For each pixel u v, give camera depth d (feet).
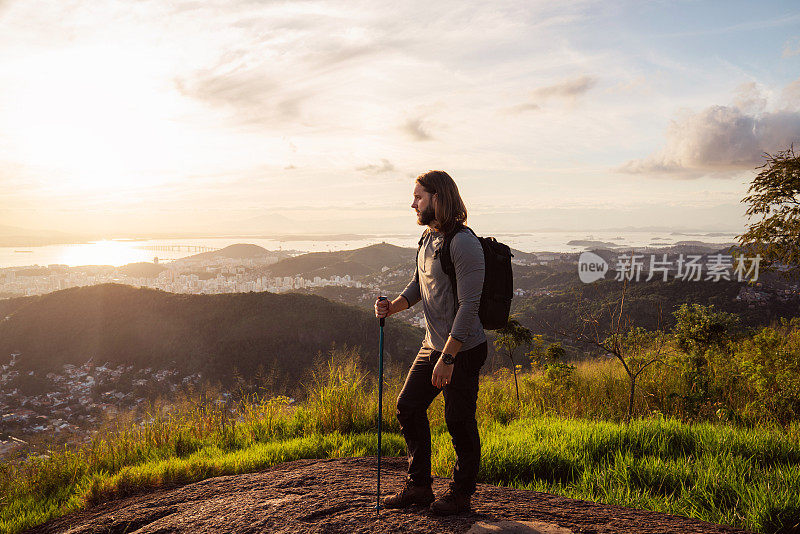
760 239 19.95
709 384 20.35
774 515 8.09
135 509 8.89
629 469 10.99
